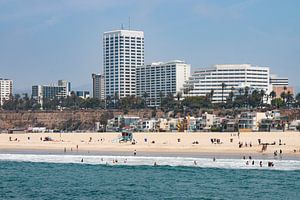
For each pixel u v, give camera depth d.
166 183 141.75
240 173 157.25
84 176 158.62
